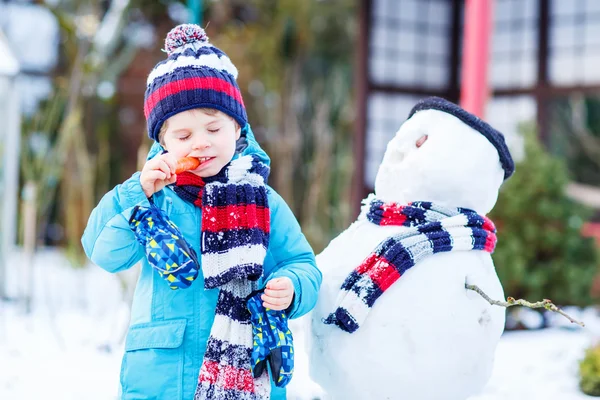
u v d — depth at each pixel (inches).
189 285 81.5
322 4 401.7
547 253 236.1
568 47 321.1
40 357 184.5
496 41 342.0
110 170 408.2
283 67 399.5
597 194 329.7
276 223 89.5
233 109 87.2
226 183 86.1
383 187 99.8
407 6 353.4
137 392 83.1
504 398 155.0
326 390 97.1
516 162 243.0
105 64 334.6
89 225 86.7
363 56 340.8
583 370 162.4
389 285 89.6
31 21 404.5
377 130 351.3
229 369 81.0
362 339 90.0
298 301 84.4
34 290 277.7
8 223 264.2
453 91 363.6
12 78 263.1
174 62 86.7
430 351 88.7
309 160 397.1
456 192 95.2
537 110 326.6
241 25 408.2
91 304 255.8
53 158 260.2
